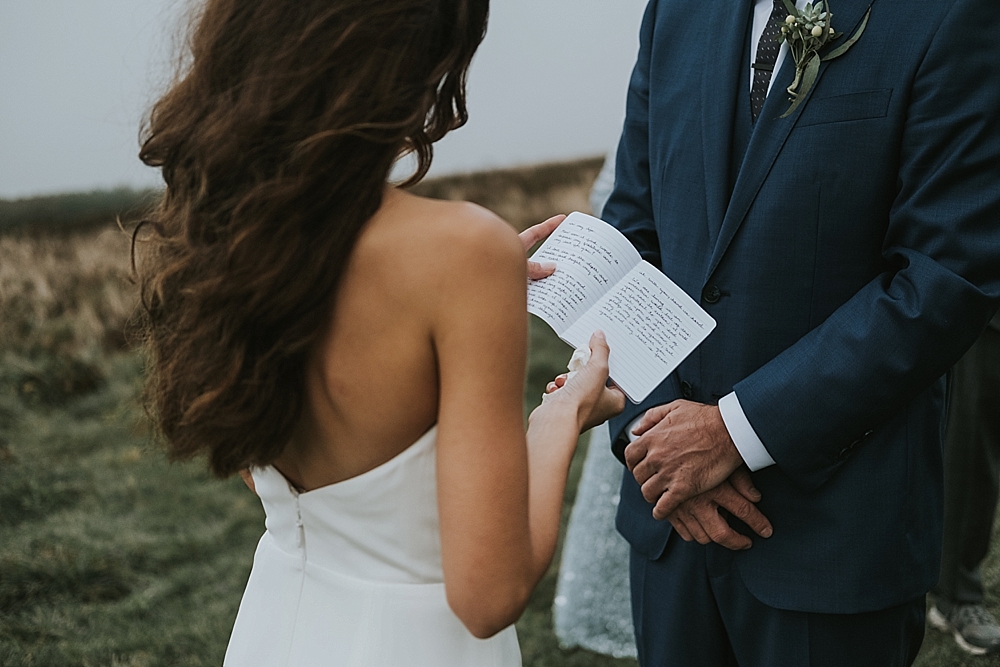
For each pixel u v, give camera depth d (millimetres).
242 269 1021
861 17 1679
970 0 1576
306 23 1037
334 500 1202
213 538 4070
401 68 1046
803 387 1667
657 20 2053
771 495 1791
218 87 1082
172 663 3148
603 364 1319
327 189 1030
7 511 4312
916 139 1617
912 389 1627
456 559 1021
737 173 1825
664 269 1941
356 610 1209
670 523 1918
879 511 1727
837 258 1721
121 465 4910
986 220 1569
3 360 6340
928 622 3123
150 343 1198
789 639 1781
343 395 1107
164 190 1246
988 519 2922
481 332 1026
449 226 1045
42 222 8953
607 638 3049
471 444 1022
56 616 3406
